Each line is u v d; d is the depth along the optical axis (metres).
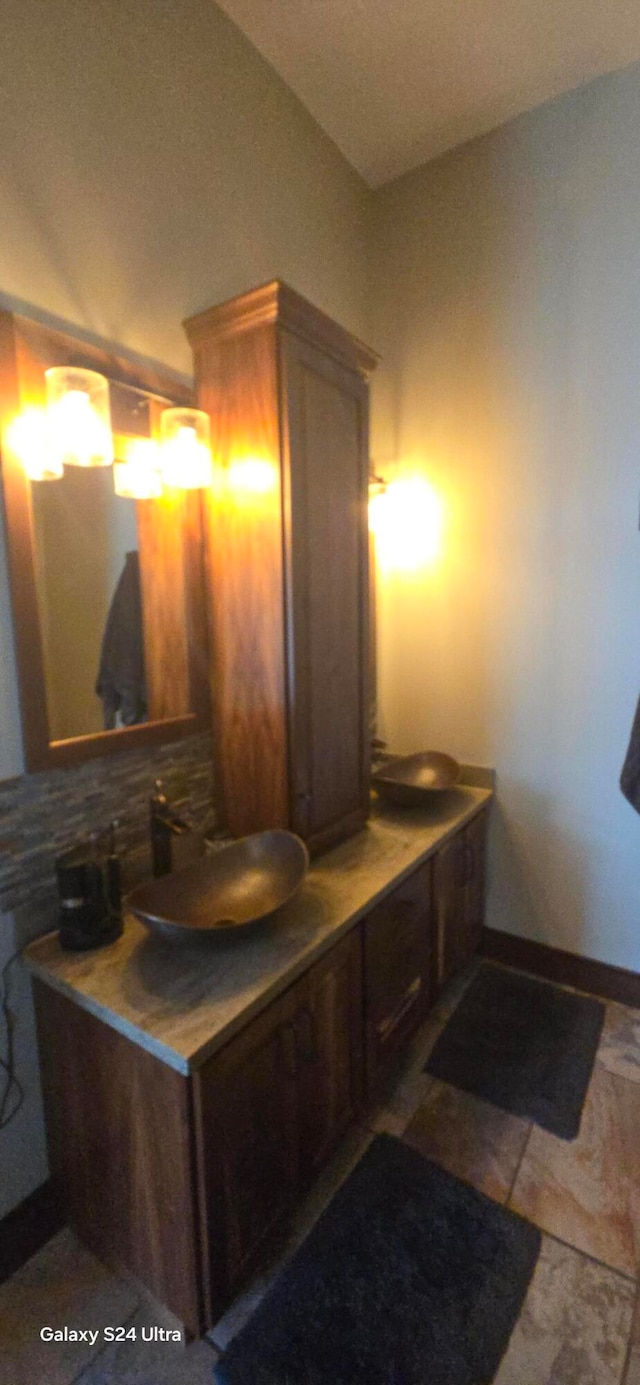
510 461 2.02
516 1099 1.61
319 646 1.53
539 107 1.84
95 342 1.27
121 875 1.39
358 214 2.14
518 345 1.96
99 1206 1.18
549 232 1.86
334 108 1.86
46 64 1.14
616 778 1.94
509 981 2.13
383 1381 1.01
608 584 1.89
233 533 1.47
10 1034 1.19
